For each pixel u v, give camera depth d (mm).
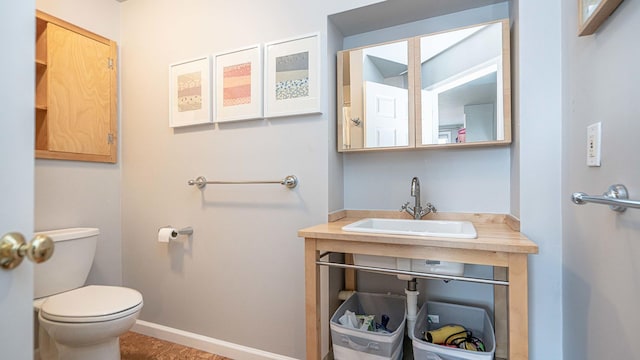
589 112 979
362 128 1661
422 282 1627
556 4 1241
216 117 1921
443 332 1380
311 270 1328
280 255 1774
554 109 1239
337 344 1332
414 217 1613
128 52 2270
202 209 2004
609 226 865
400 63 1593
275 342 1778
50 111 1890
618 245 817
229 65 1879
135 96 2244
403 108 1587
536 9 1267
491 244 1034
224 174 1936
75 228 2016
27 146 586
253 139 1852
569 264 1153
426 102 1541
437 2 1525
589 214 992
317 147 1687
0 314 554
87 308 1407
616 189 789
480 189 1576
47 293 1681
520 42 1287
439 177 1657
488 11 1562
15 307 574
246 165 1871
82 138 2053
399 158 1742
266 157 1814
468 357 1109
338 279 1745
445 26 1647
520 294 1021
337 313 1444
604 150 876
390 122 1610
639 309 724
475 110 1449
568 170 1156
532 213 1264
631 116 740
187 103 2010
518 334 1021
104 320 1358
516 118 1336
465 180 1605
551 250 1237
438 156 1660
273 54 1767
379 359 1247
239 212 1889
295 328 1730
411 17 1667
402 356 1397
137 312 1498
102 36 2180
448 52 1503
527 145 1273
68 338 1346
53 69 1901
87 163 2105
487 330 1381
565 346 1189
